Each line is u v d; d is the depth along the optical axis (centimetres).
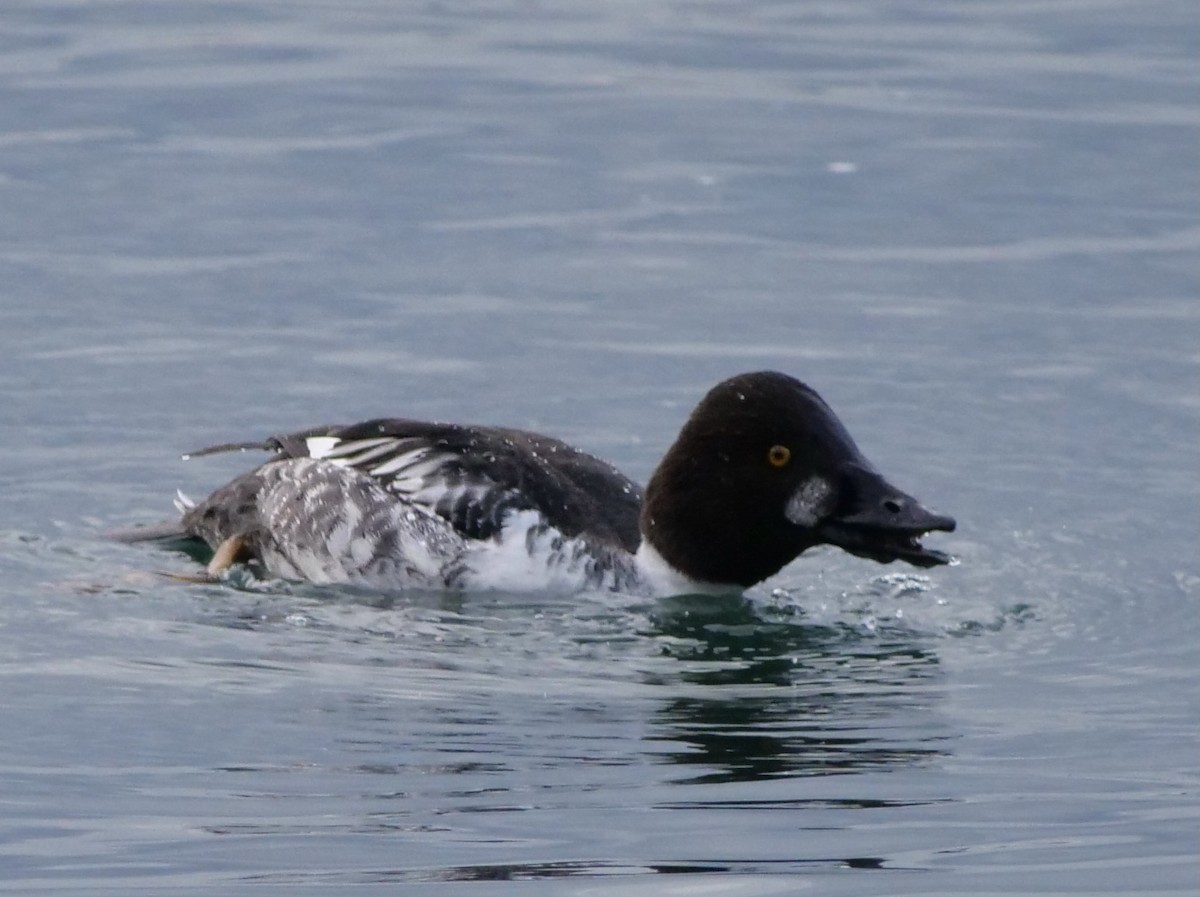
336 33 2698
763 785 1023
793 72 2555
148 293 1877
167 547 1420
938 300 1883
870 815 988
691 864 934
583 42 2678
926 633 1276
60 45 2605
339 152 2269
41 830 971
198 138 2300
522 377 1708
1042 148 2275
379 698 1144
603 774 1039
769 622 1294
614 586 1325
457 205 2122
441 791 1015
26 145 2255
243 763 1049
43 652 1204
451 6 2838
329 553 1348
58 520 1442
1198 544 1412
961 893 905
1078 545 1415
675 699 1150
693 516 1317
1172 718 1122
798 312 1856
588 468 1396
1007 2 2858
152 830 971
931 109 2406
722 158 2259
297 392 1670
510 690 1160
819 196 2150
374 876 920
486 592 1320
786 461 1295
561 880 915
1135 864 930
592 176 2209
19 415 1619
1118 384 1697
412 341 1781
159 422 1614
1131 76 2512
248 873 923
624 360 1750
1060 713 1132
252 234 2031
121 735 1084
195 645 1223
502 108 2422
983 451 1577
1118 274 1939
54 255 1962
